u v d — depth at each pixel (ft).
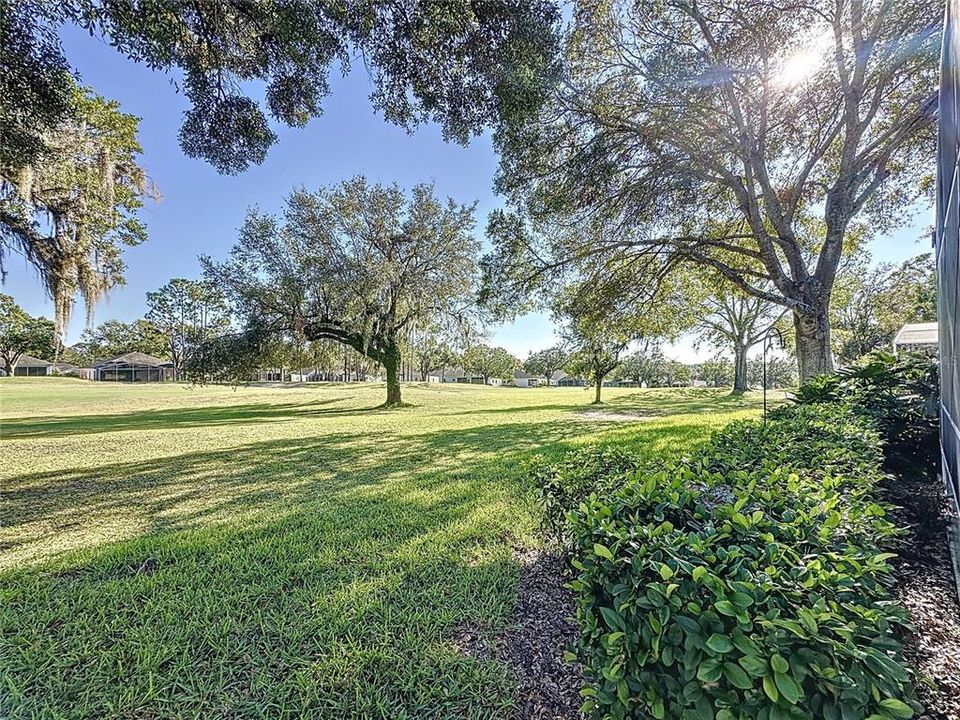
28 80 12.32
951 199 8.60
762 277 28.86
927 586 6.63
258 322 49.96
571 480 8.36
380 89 14.71
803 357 27.30
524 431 29.58
